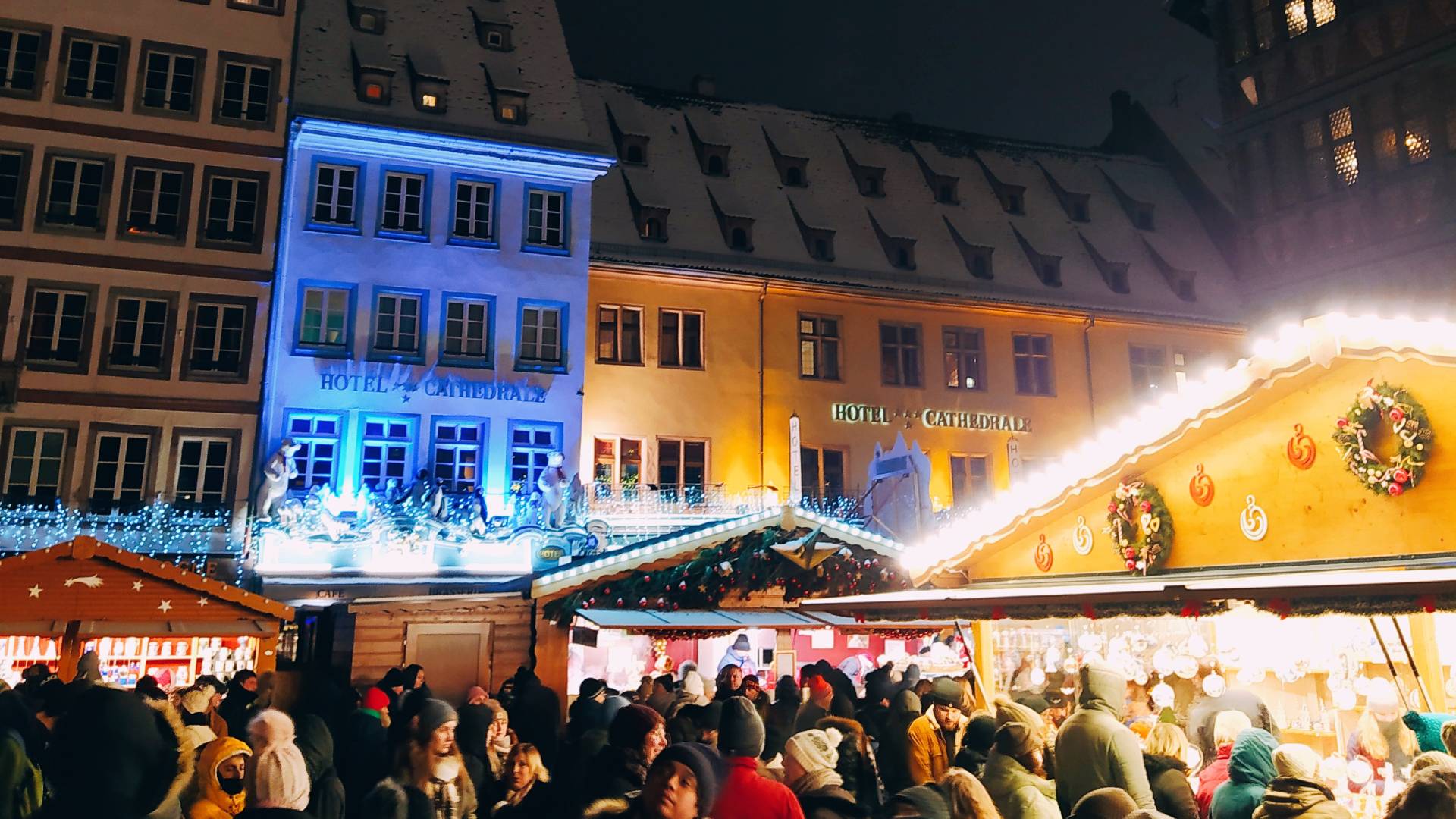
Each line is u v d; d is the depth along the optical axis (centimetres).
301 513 2164
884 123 3659
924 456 2580
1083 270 3347
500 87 2636
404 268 2438
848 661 1683
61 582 1494
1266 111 3572
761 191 3167
